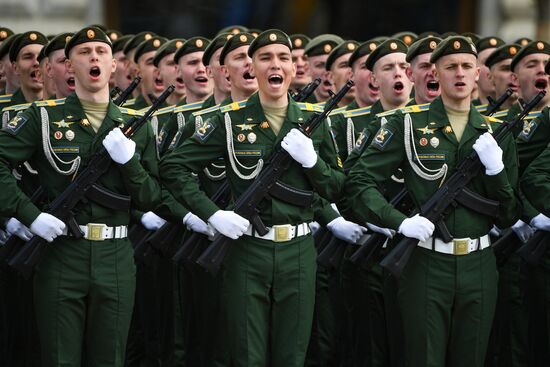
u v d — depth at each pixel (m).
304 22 61.91
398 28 62.44
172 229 34.91
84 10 58.88
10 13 57.81
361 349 35.59
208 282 33.69
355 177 31.20
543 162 32.50
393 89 36.06
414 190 31.03
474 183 30.69
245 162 31.33
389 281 32.53
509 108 37.53
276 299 31.11
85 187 30.58
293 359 31.11
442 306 30.50
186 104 37.34
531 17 61.06
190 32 60.91
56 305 30.58
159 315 36.88
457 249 30.48
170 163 31.52
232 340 30.98
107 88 31.47
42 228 30.27
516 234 34.41
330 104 31.25
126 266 31.17
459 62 30.88
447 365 31.20
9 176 30.61
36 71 36.91
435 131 30.95
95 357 31.03
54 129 30.91
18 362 35.56
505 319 35.88
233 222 30.56
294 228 31.14
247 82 34.16
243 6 61.28
